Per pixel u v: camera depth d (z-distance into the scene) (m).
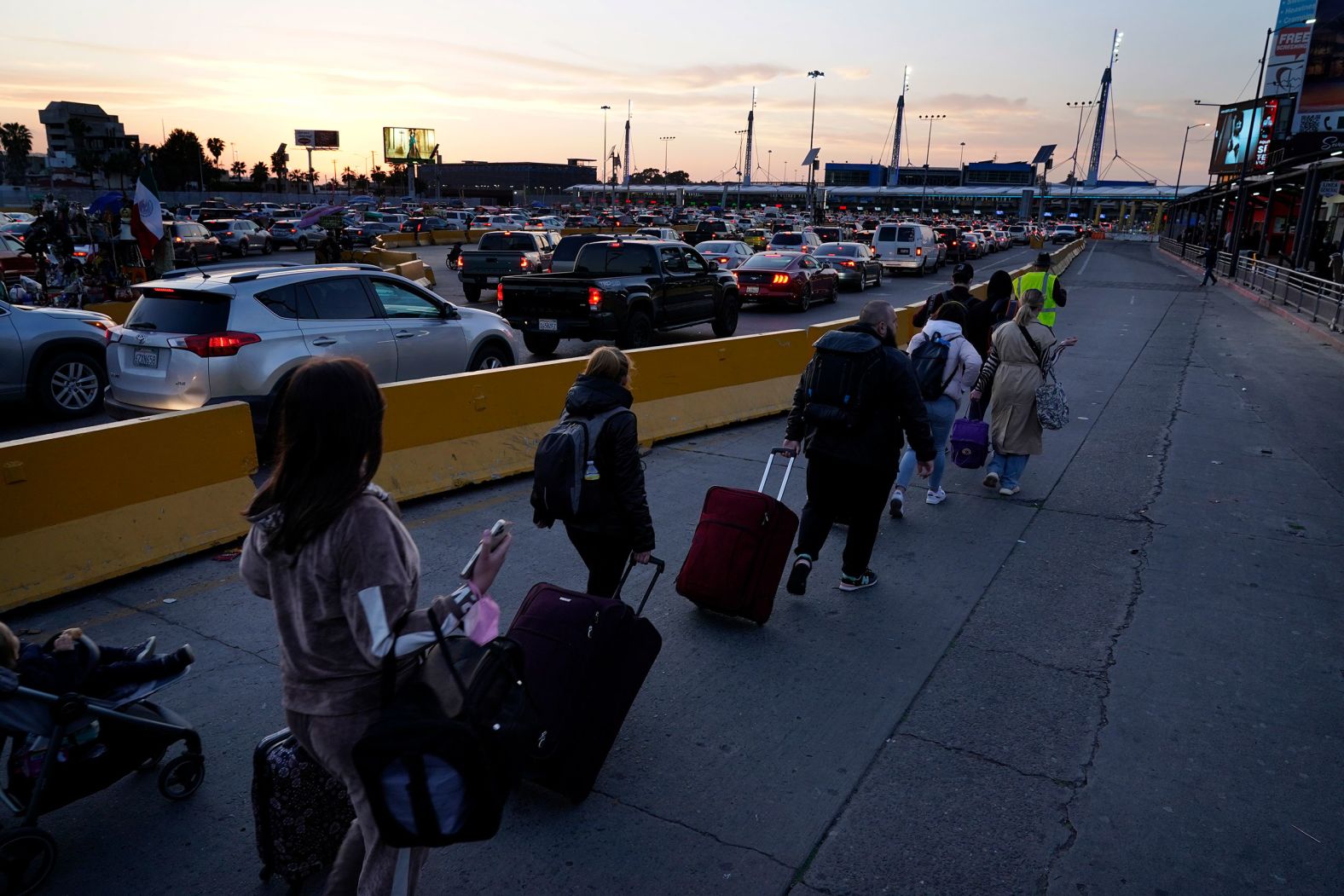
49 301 16.98
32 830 2.86
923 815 3.34
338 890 2.33
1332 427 9.91
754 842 3.19
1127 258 54.22
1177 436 9.41
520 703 2.41
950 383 6.57
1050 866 3.08
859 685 4.30
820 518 5.09
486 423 7.49
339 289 8.28
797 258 22.20
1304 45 42.94
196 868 3.01
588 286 13.18
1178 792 3.50
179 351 7.24
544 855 3.10
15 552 4.87
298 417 1.94
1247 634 4.87
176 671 3.29
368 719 2.13
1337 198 32.50
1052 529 6.54
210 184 136.25
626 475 3.76
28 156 152.75
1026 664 4.52
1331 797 3.48
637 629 3.46
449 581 5.36
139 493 5.45
